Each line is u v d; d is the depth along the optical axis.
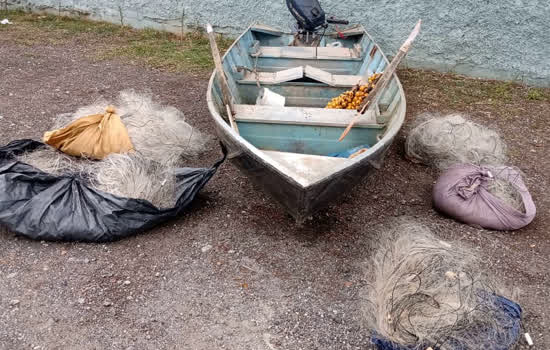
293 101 5.20
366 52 5.98
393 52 7.86
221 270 3.38
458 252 3.24
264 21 8.28
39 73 6.80
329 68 6.00
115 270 3.32
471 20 7.27
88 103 5.89
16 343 2.77
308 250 3.62
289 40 7.18
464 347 2.57
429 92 6.95
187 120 5.66
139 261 3.41
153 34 8.82
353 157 3.42
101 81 6.66
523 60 7.26
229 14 8.46
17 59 7.24
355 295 3.22
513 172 4.26
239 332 2.92
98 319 2.95
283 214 4.02
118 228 3.50
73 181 3.62
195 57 7.75
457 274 2.90
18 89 6.20
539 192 4.59
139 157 3.94
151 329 2.91
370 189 4.50
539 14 6.91
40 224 3.44
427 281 2.81
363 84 4.95
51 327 2.88
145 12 8.94
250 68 5.71
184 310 3.05
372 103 4.26
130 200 3.46
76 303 3.05
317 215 4.04
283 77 5.16
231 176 4.54
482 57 7.46
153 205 3.57
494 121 6.12
